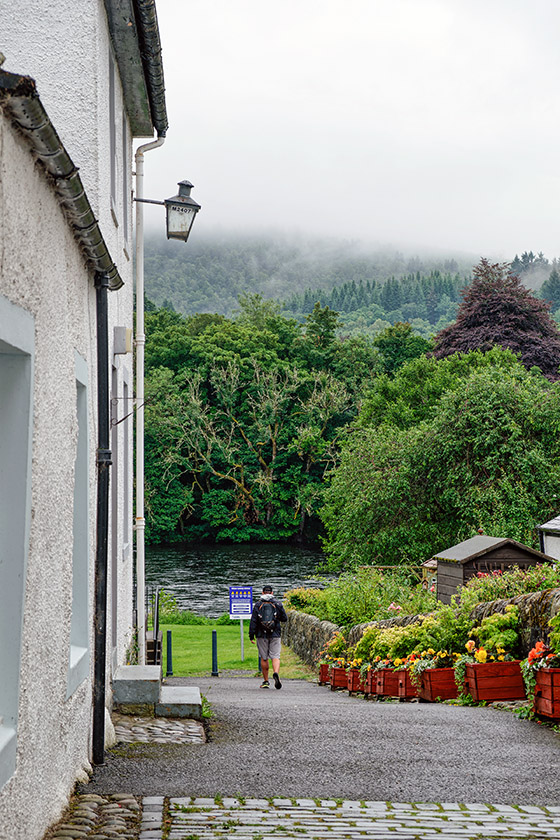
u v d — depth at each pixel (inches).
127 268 479.8
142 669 372.2
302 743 297.1
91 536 259.9
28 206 159.0
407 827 193.9
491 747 290.2
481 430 1256.2
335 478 1354.6
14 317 149.6
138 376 492.1
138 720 332.2
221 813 201.6
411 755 276.7
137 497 489.7
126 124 473.4
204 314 3444.9
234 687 629.0
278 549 2588.6
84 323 243.9
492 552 722.2
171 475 2657.5
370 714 374.6
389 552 1274.6
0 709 152.6
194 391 2731.3
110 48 373.1
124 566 454.6
